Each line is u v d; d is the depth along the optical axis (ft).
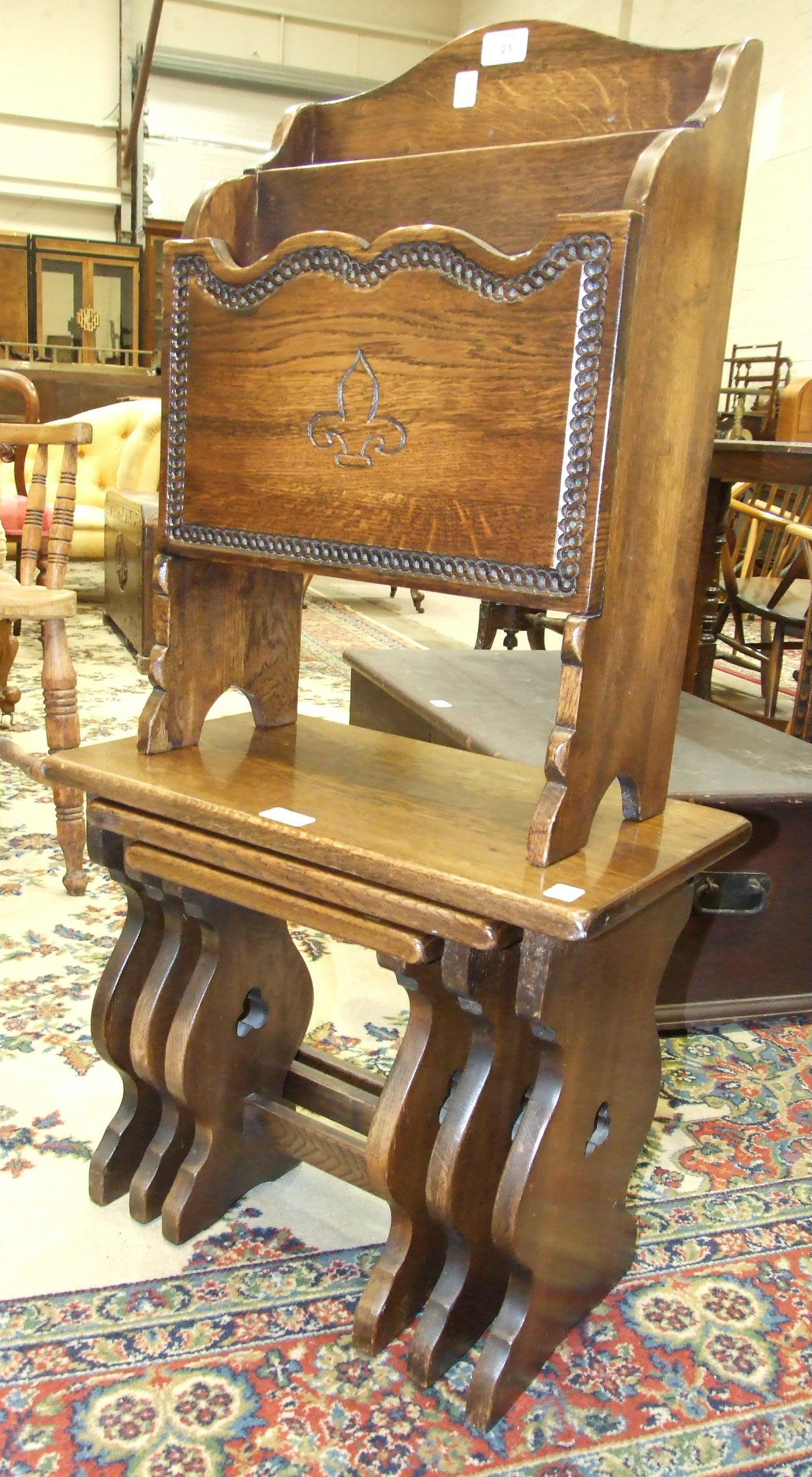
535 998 3.38
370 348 3.57
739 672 16.61
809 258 21.17
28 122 32.50
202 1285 4.34
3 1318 4.09
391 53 35.96
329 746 4.81
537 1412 3.84
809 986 6.42
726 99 3.45
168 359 4.07
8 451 8.06
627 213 3.03
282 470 3.87
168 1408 3.76
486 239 4.09
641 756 3.93
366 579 3.76
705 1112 5.69
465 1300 4.01
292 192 4.47
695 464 3.72
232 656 4.71
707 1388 3.97
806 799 5.87
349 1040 6.13
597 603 3.32
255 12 34.04
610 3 26.84
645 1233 4.77
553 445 3.26
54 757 4.39
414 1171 3.92
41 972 6.65
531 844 3.51
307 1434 3.70
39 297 32.68
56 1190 4.81
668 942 4.16
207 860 3.97
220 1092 4.56
